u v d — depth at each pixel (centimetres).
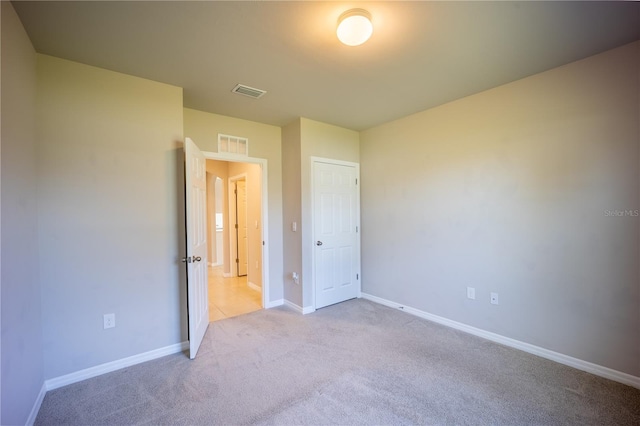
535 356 245
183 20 171
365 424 167
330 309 365
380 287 387
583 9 165
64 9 159
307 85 260
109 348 226
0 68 142
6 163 148
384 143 375
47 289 202
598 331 217
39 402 185
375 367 228
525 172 252
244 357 246
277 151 383
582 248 223
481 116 279
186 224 246
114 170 229
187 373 222
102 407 184
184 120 313
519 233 256
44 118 203
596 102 215
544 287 243
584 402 185
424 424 167
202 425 168
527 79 249
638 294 200
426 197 328
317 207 367
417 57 215
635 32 187
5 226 144
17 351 155
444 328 304
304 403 186
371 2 158
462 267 297
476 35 189
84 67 219
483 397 190
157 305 249
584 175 221
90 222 219
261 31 183
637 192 200
